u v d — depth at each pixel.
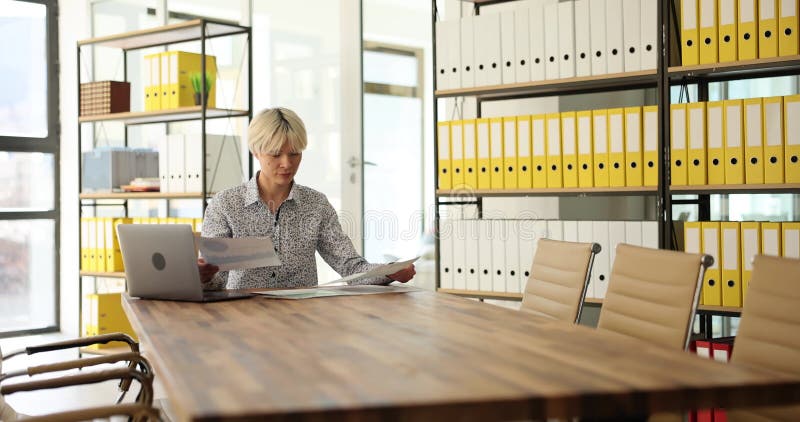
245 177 5.22
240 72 5.49
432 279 4.68
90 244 5.44
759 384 1.33
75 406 4.03
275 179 2.89
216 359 1.58
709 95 3.72
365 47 4.95
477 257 3.87
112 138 6.23
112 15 6.30
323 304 2.42
